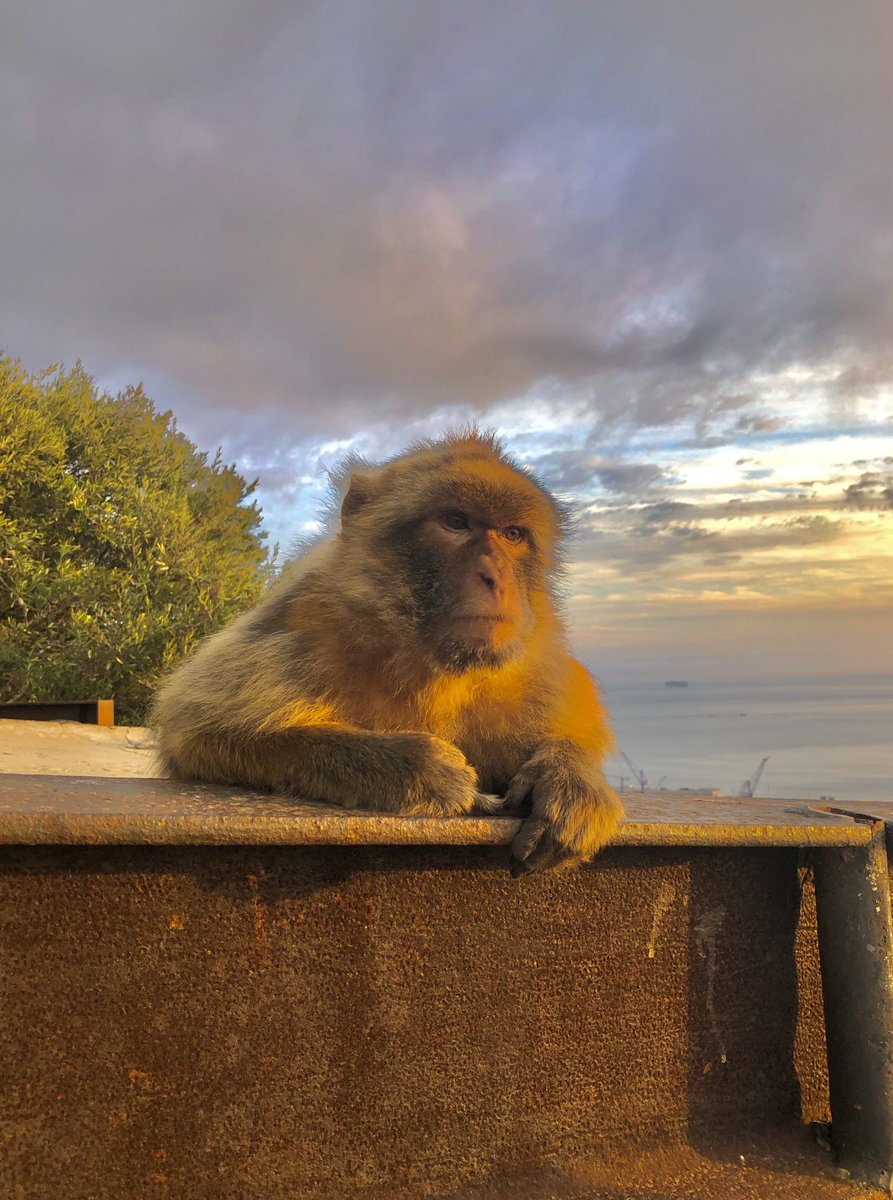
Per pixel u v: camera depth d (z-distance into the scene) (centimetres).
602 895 45
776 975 49
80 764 131
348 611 54
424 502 56
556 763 44
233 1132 36
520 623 55
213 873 36
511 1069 42
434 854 40
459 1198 40
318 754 48
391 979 39
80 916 34
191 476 344
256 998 36
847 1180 45
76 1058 33
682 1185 44
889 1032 46
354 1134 38
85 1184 33
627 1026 45
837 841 45
